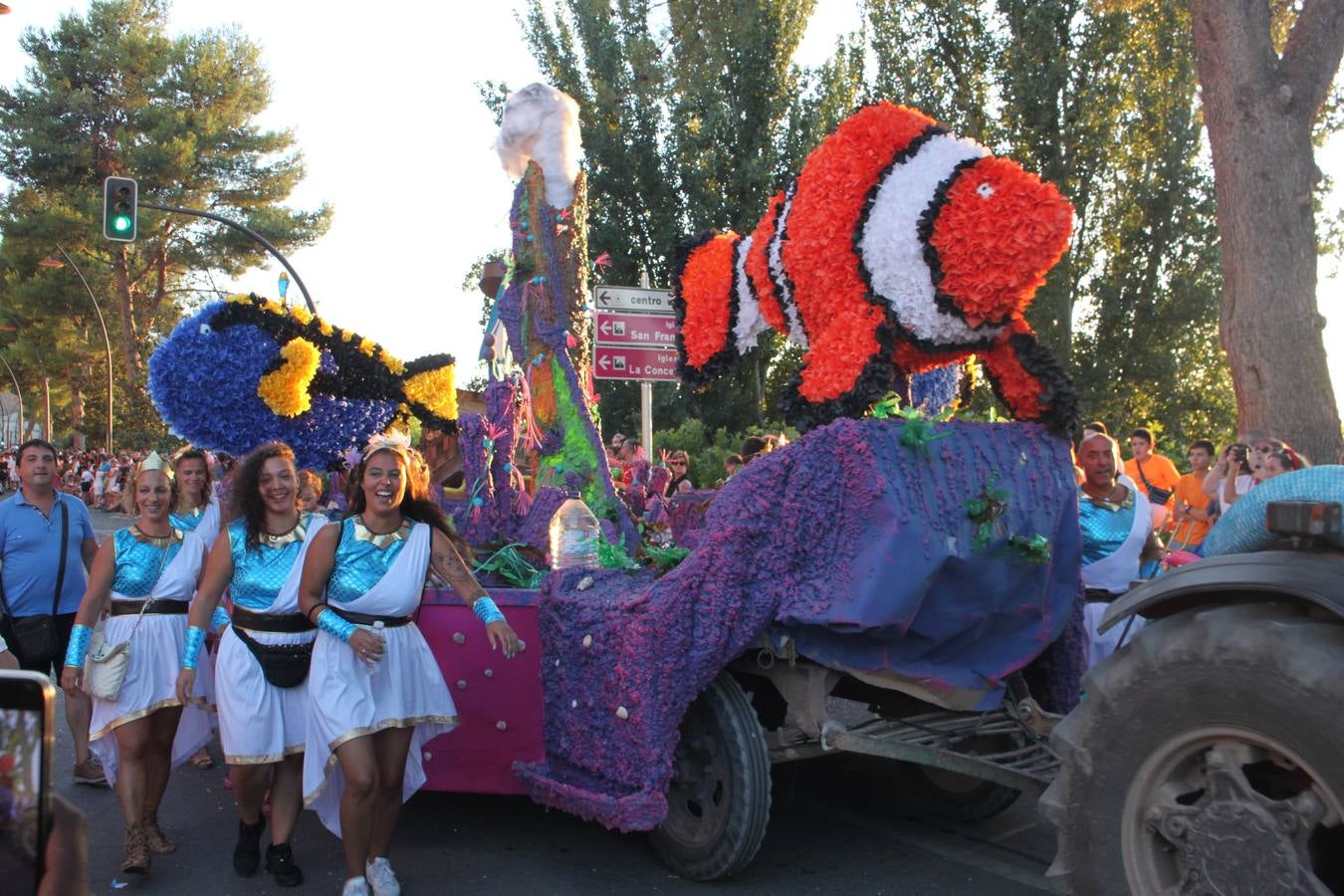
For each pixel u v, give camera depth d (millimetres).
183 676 4398
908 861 4738
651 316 9812
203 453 5648
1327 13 9062
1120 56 19094
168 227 44000
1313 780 2674
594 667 4500
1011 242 3873
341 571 4145
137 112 43844
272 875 4594
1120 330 20141
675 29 20266
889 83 20188
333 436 6816
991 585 4137
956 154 4082
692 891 4371
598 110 19766
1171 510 8438
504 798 5637
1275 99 9078
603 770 4441
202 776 6332
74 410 58562
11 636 5789
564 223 6430
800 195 4398
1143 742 3006
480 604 4359
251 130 43969
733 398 19422
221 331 6434
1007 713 4566
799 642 4195
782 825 5273
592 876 4547
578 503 5098
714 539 4246
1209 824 2857
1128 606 3176
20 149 44000
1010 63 18516
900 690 4262
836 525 4062
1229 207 9297
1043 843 4980
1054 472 4324
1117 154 19516
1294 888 2695
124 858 4840
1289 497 3193
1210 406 20047
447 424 7434
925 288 4051
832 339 4230
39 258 45062
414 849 4883
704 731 4477
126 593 4836
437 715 4332
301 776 4609
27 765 1391
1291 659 2701
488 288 6953
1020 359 4281
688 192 19203
